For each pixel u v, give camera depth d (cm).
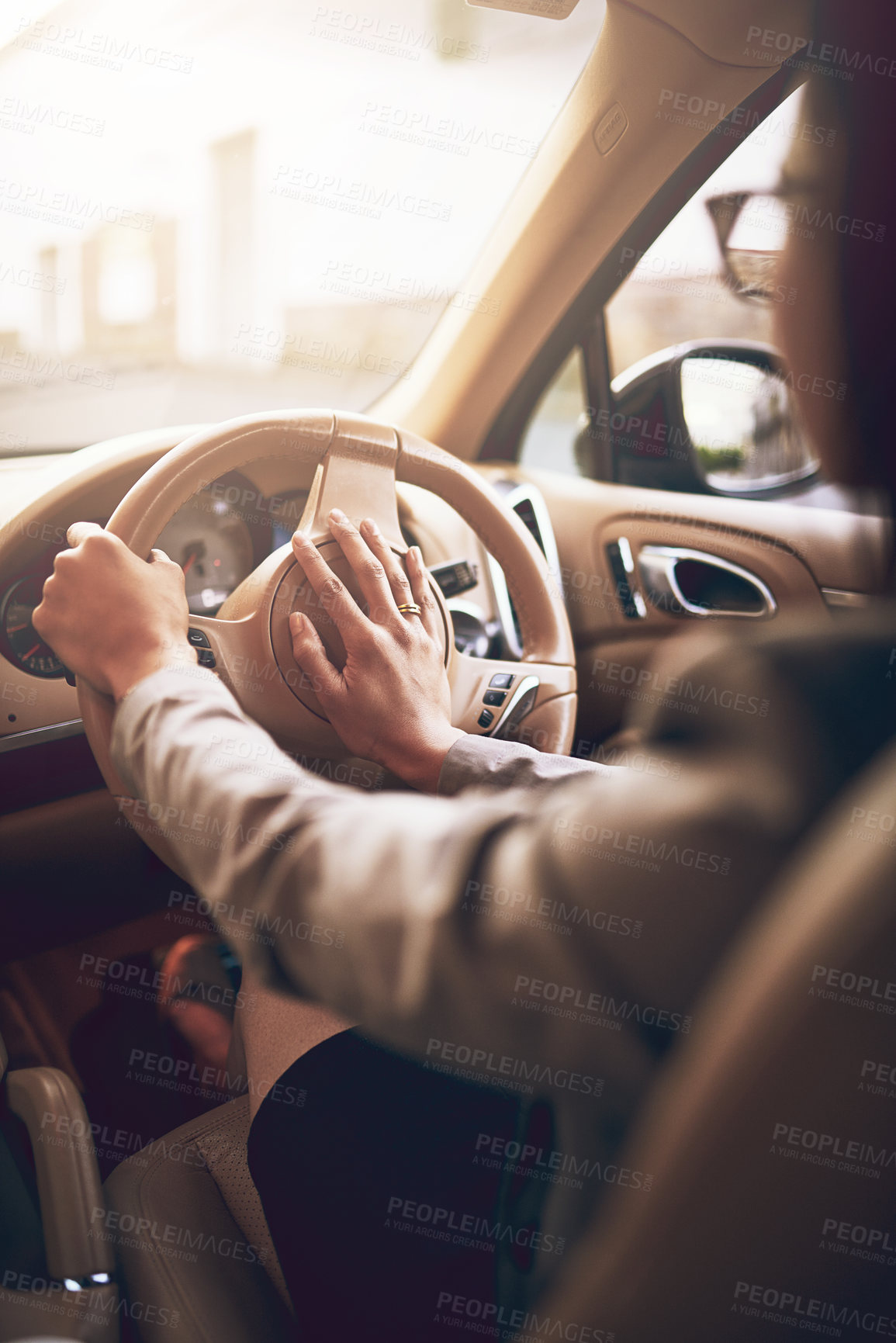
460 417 166
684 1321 40
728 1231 39
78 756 126
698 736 42
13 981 149
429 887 43
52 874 132
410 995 44
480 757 69
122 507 91
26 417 152
